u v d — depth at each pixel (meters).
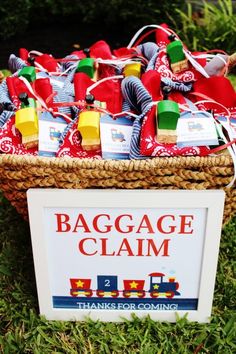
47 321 1.23
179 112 1.07
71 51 2.85
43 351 1.17
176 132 1.07
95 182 1.09
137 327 1.21
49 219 1.10
